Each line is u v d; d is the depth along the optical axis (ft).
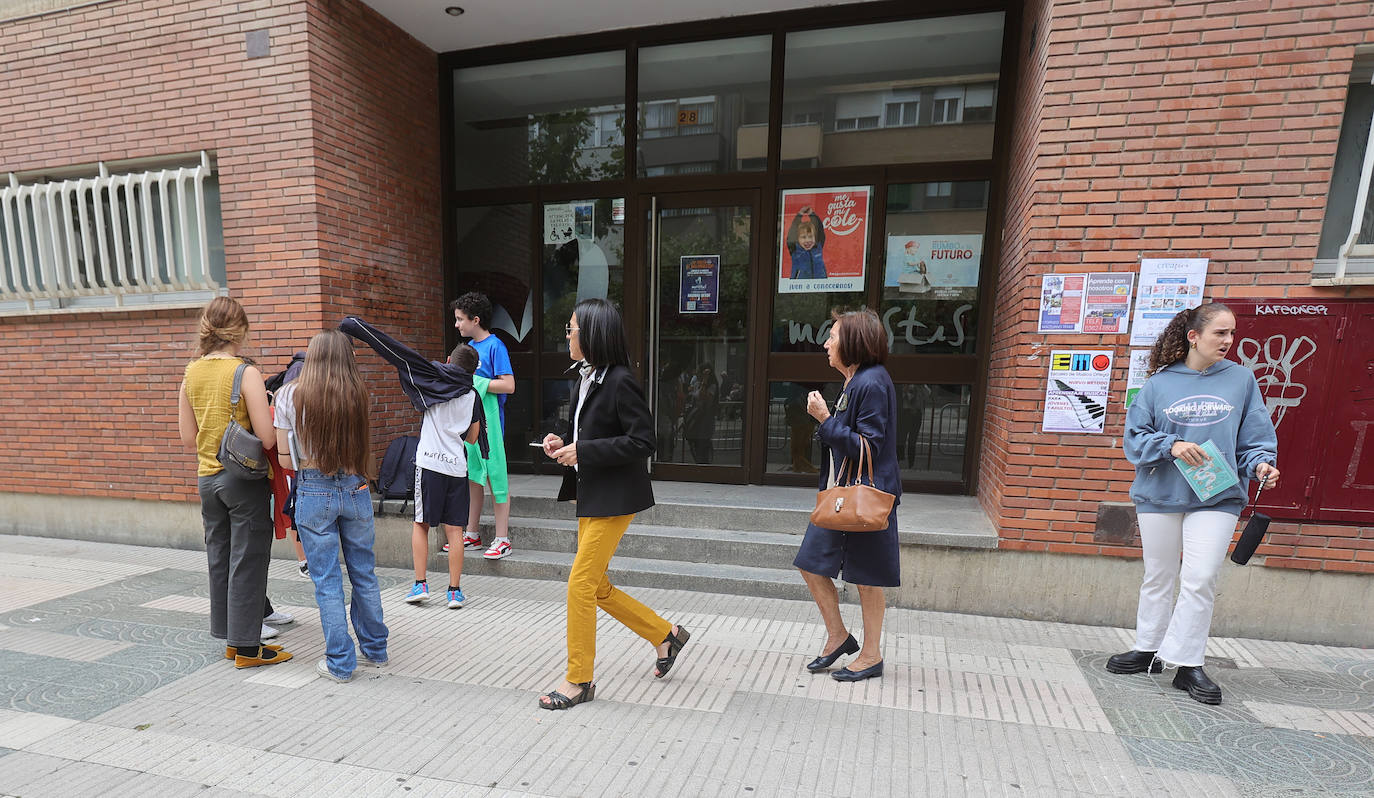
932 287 17.65
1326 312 11.59
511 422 20.95
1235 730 8.98
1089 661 11.18
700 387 19.39
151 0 16.63
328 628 10.23
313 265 16.16
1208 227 11.88
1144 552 10.53
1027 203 13.02
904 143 17.48
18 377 19.02
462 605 13.56
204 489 10.48
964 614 13.35
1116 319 12.27
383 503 16.51
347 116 16.92
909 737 8.73
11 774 7.86
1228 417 9.72
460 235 20.93
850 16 17.24
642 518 16.37
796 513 15.52
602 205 19.75
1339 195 12.26
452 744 8.52
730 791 7.57
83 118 17.61
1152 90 11.87
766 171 18.25
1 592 14.62
